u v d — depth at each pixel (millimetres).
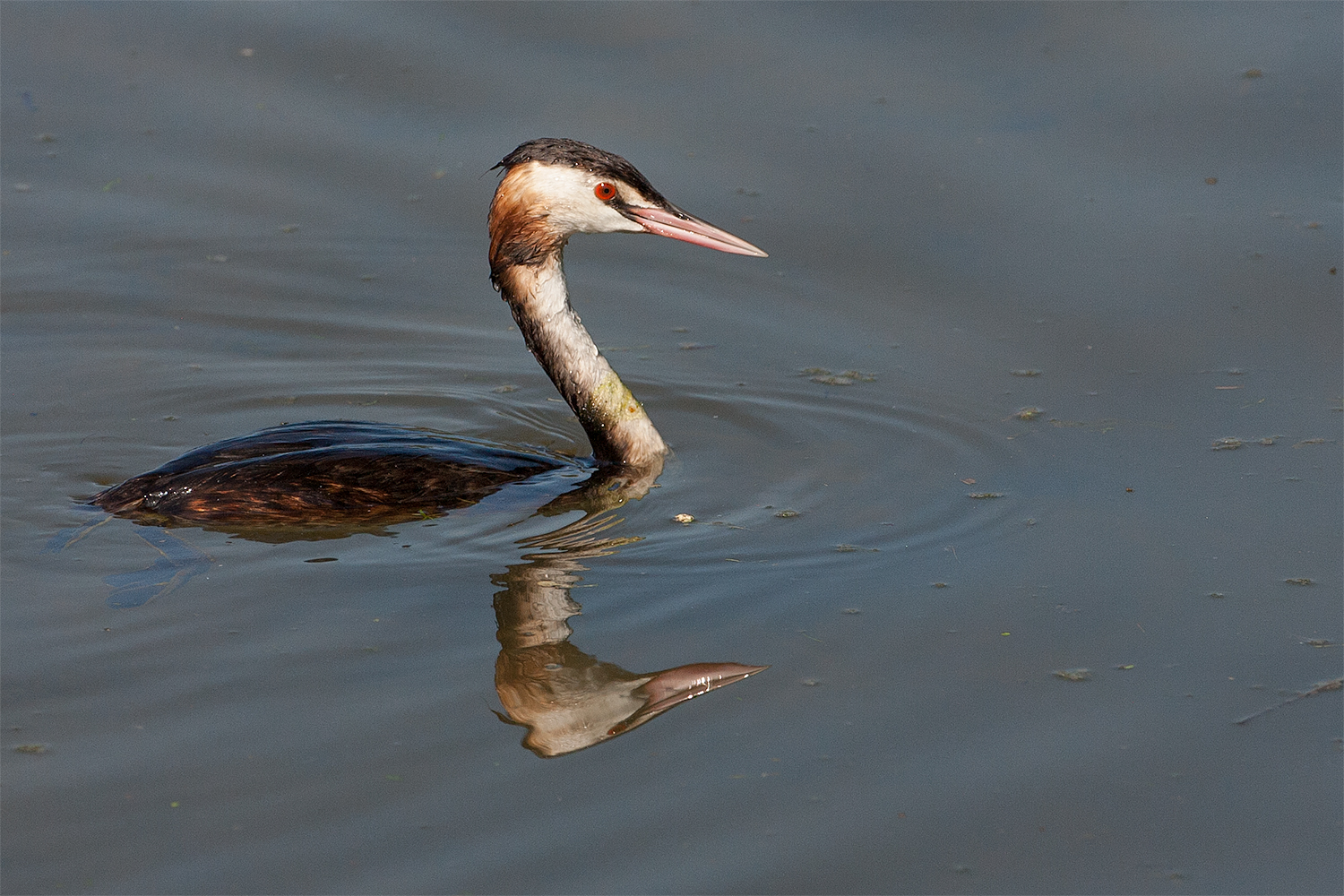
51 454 12602
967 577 10828
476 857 7992
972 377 14156
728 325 15359
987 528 11539
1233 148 17203
